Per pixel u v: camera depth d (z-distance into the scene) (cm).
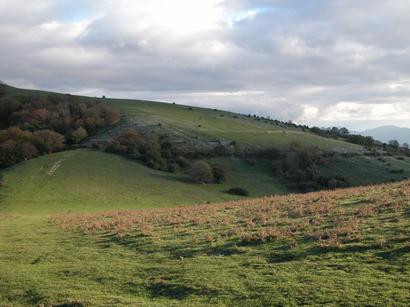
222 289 1011
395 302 748
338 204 2206
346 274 967
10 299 1185
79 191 6078
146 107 16850
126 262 1502
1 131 9219
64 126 11506
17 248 1966
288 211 2247
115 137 10775
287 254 1258
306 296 865
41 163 7431
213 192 7406
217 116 17062
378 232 1311
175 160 9531
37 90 18700
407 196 1986
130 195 6281
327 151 10938
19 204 4975
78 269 1457
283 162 9862
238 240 1569
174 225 2280
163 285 1140
